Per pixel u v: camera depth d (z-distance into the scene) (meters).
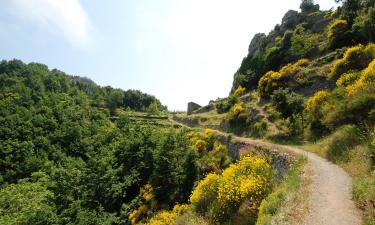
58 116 77.06
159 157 29.36
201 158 29.84
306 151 18.91
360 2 44.75
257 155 21.33
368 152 11.31
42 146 62.31
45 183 40.16
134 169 32.38
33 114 75.44
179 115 83.06
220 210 14.23
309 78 35.91
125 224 25.86
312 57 44.56
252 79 55.50
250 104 42.97
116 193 28.58
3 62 126.00
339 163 13.64
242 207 13.51
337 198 9.27
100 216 25.34
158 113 101.94
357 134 14.27
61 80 127.88
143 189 29.20
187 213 17.33
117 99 121.50
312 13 61.28
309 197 9.70
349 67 30.14
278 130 30.23
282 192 11.11
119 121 69.38
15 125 65.19
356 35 38.50
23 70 123.69
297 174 12.77
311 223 7.98
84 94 129.50
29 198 35.50
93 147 59.34
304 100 30.89
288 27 62.81
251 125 35.69
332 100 22.98
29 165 54.69
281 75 39.94
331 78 31.64
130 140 36.69
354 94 17.83
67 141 66.38
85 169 32.38
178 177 26.88
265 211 10.49
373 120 14.37
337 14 52.41
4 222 27.75
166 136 32.69
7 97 87.06
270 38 65.56
